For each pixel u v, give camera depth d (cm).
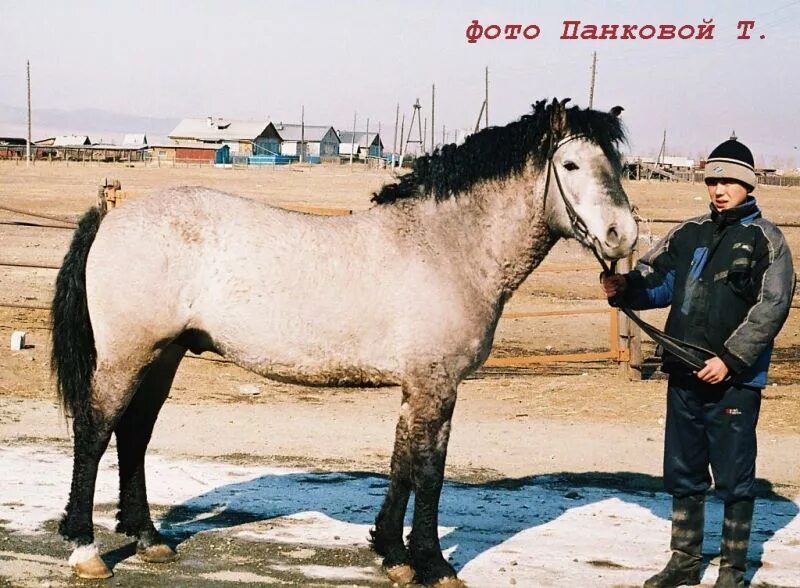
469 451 858
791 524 669
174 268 521
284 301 523
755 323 502
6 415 927
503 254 545
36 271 1781
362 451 852
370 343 529
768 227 516
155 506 673
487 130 553
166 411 974
